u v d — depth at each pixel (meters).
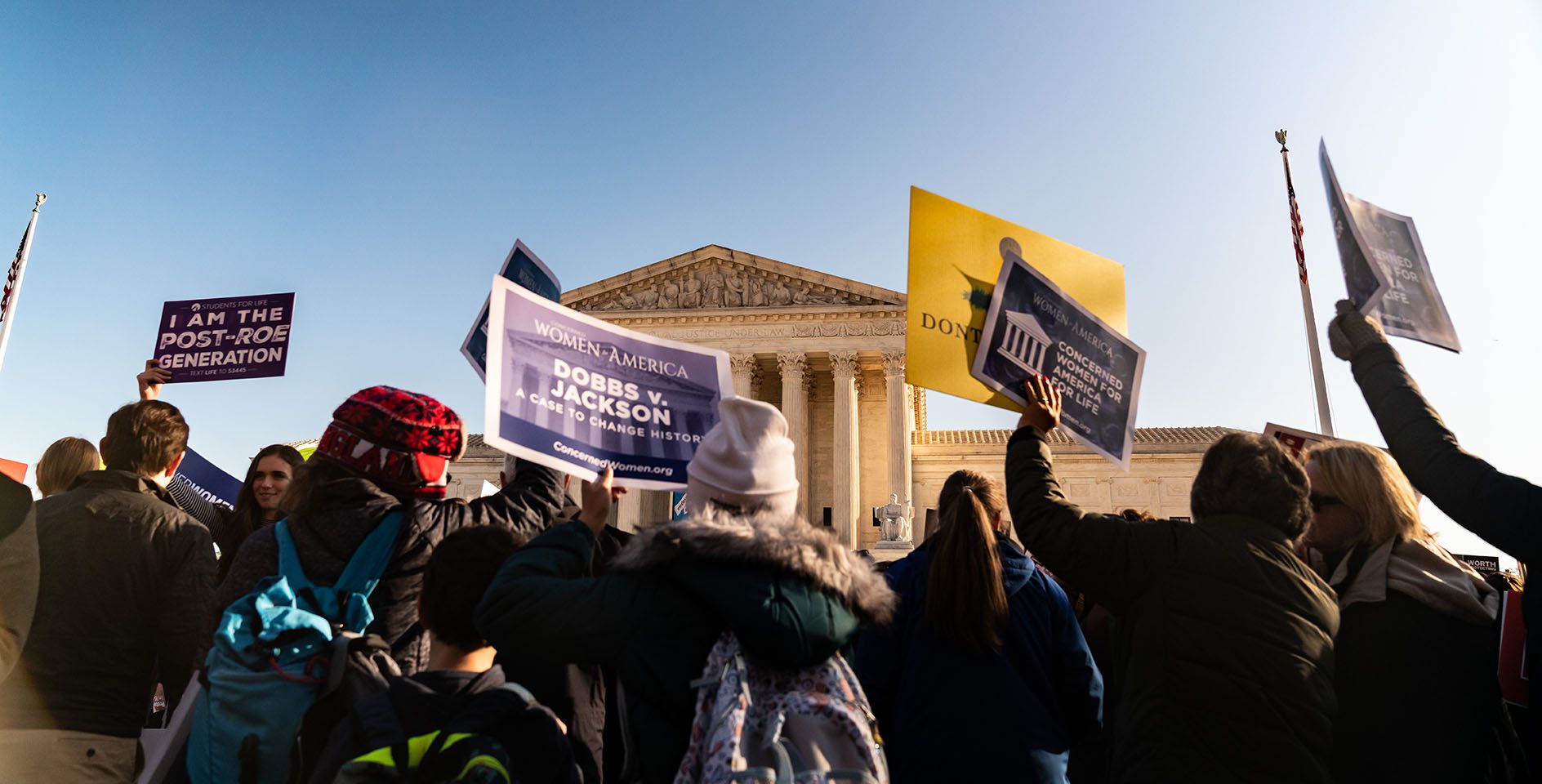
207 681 4.76
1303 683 4.90
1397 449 5.68
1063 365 7.23
